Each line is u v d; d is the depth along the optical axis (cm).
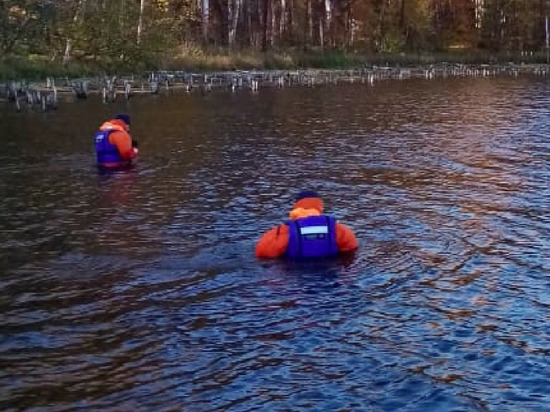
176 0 5825
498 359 795
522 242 1236
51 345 820
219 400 709
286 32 6981
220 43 6159
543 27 8500
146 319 892
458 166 1947
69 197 1509
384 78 5647
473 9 8412
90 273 1050
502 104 3684
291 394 720
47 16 4353
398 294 980
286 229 1113
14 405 696
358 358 795
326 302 948
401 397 714
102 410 690
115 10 4628
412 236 1258
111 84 3675
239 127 2681
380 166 1938
